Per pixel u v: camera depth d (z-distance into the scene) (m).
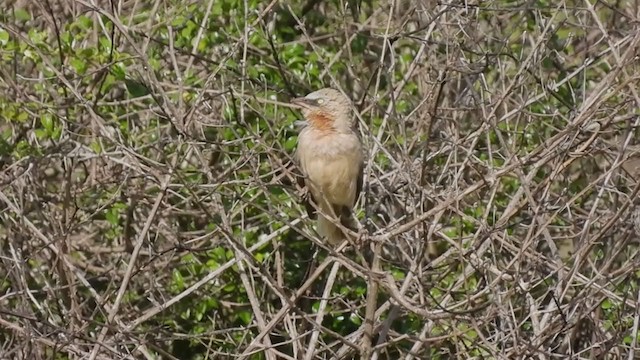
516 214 12.23
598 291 10.99
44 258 13.71
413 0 12.97
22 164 13.41
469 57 12.90
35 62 13.62
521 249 10.56
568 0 14.60
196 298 13.38
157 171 11.65
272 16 14.83
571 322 10.86
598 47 14.32
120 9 13.18
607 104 12.01
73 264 12.58
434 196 10.89
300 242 13.85
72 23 14.00
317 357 11.91
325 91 12.52
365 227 11.70
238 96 11.84
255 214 13.81
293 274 13.82
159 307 11.77
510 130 12.14
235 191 12.37
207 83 11.73
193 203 12.20
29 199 13.18
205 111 13.85
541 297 11.02
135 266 12.55
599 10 14.41
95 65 13.45
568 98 13.77
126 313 12.92
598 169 13.41
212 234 12.25
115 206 13.43
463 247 11.60
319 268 11.08
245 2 12.77
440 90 10.59
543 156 10.74
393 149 12.94
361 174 12.55
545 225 10.30
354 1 15.24
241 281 13.27
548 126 12.67
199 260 13.59
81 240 14.03
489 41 13.69
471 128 12.79
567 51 14.20
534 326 10.88
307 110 12.55
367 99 14.03
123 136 12.95
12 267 12.37
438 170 12.34
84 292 13.50
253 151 10.78
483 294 10.96
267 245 13.66
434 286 11.13
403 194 12.14
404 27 13.56
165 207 13.02
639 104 10.95
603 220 12.47
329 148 12.34
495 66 13.66
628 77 10.80
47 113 13.30
